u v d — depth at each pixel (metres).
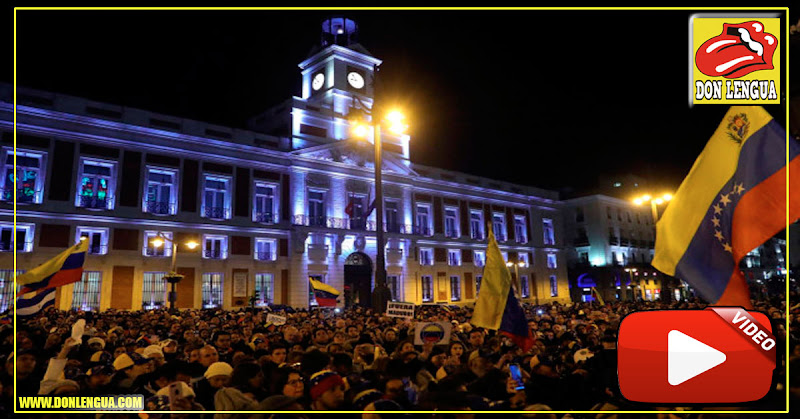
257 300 38.50
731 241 6.08
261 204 40.47
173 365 6.36
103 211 33.59
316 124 43.97
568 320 16.06
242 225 38.72
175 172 36.88
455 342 8.65
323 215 42.84
